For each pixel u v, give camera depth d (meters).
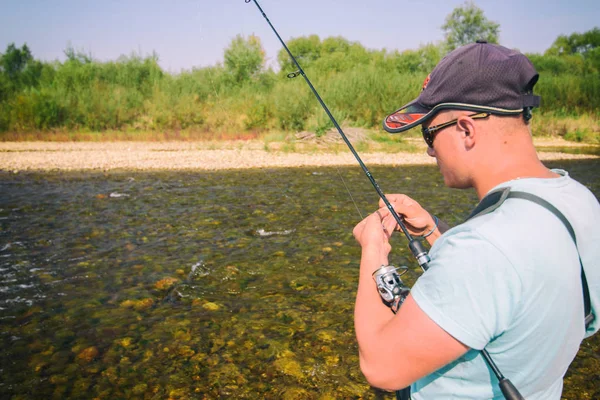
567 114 22.23
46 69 21.69
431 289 0.93
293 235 5.77
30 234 5.78
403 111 1.13
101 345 3.26
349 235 5.77
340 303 3.89
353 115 18.95
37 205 7.28
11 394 2.74
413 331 0.94
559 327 0.91
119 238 5.65
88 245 5.39
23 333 3.42
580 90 22.77
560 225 0.91
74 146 15.72
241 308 3.82
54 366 3.02
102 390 2.78
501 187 0.98
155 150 14.72
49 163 11.66
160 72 21.70
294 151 14.53
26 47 22.62
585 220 0.94
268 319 3.62
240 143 16.42
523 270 0.87
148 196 8.00
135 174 10.41
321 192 8.46
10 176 9.91
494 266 0.88
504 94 0.99
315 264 4.79
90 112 19.03
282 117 18.72
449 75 1.04
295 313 3.71
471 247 0.91
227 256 5.02
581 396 2.74
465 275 0.90
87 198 7.81
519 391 0.97
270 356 3.12
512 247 0.88
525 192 0.94
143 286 4.26
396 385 0.98
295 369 2.97
